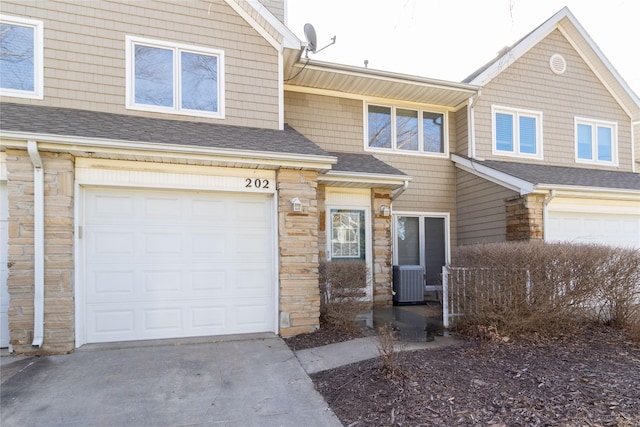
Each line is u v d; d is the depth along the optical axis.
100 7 6.39
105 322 5.60
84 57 6.27
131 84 6.48
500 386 3.82
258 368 4.65
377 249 8.52
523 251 5.55
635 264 5.98
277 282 6.09
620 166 11.20
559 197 8.38
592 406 3.36
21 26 6.05
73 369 4.58
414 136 10.18
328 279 6.33
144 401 3.83
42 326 5.02
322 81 8.95
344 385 4.07
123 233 5.71
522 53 10.27
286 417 3.52
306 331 6.04
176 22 6.77
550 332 5.61
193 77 6.89
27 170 5.06
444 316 6.43
